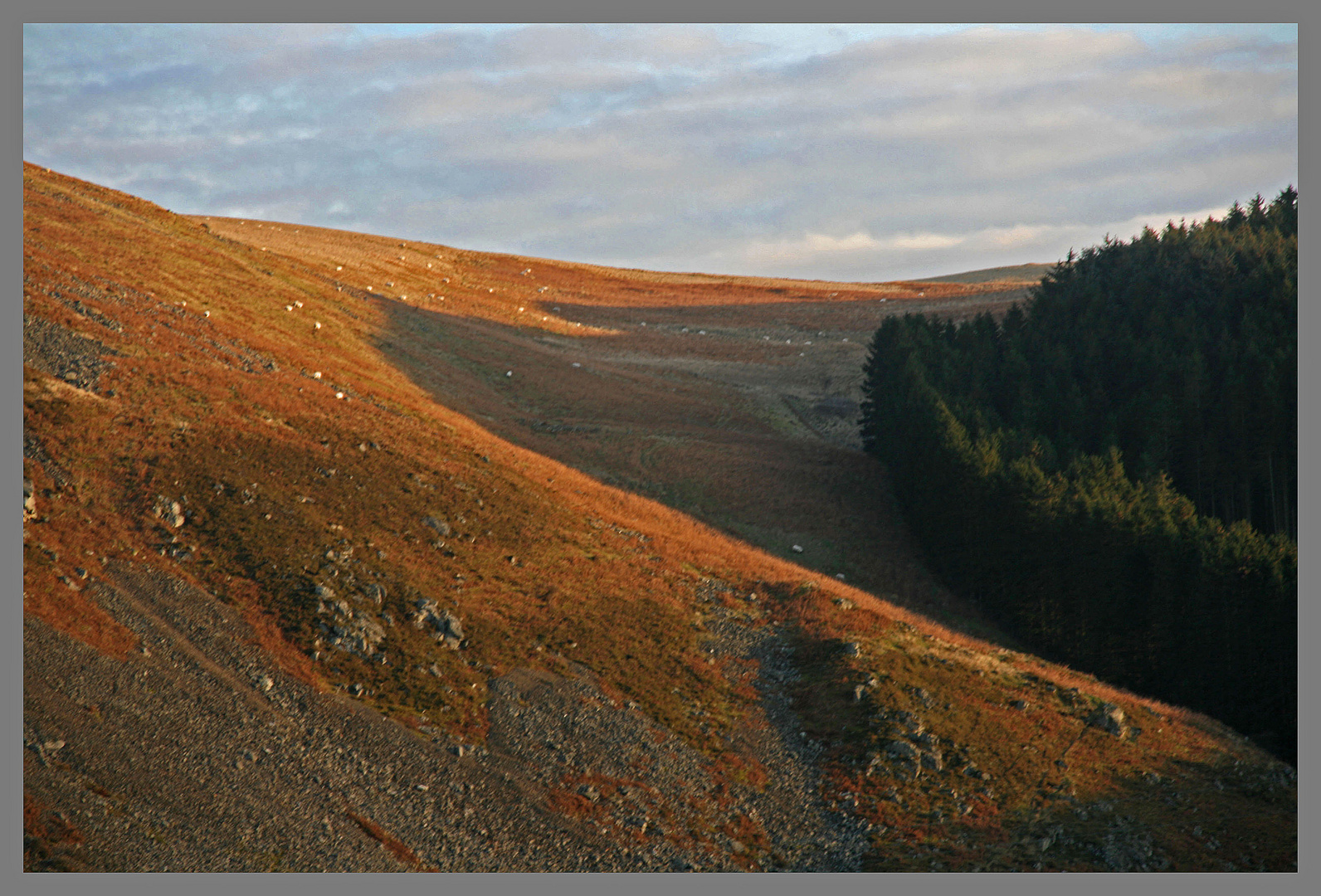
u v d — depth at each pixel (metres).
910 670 39.75
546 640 38.03
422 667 34.12
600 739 33.38
